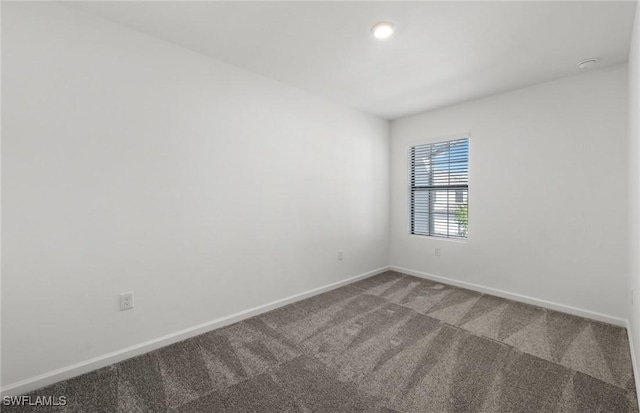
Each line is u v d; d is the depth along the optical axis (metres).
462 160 3.62
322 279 3.43
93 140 1.89
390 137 4.36
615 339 2.29
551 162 2.89
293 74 2.77
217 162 2.49
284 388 1.74
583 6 1.76
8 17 1.62
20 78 1.65
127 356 2.04
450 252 3.71
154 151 2.15
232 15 1.88
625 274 2.51
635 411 1.55
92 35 1.88
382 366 1.96
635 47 1.83
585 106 2.68
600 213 2.63
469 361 2.01
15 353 1.68
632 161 2.04
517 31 2.04
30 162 1.69
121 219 2.01
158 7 1.80
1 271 1.63
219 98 2.49
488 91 3.17
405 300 3.16
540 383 1.78
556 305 2.88
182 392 1.71
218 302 2.53
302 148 3.17
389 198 4.37
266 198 2.85
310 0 1.73
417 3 1.75
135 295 2.08
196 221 2.38
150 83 2.12
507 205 3.20
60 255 1.80
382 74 2.76
